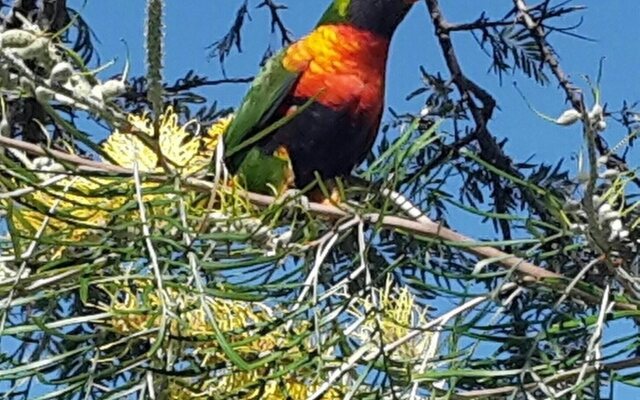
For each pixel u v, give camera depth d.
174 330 2.54
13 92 2.40
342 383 2.60
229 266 2.39
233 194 2.52
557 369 2.50
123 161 2.94
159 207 2.50
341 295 2.65
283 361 2.53
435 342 2.58
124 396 2.42
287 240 2.51
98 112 2.31
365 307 2.70
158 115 2.31
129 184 2.45
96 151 2.41
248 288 2.41
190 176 2.56
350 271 2.62
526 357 2.45
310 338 2.61
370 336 2.50
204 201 2.77
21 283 2.39
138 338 2.45
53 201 2.67
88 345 2.54
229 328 2.62
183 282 2.43
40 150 2.39
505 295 2.76
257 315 2.67
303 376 2.61
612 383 2.45
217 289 2.42
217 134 3.66
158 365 2.53
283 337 2.57
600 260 2.47
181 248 2.35
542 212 3.53
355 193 3.20
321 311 2.58
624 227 2.46
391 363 2.45
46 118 3.86
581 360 2.49
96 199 2.66
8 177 2.54
